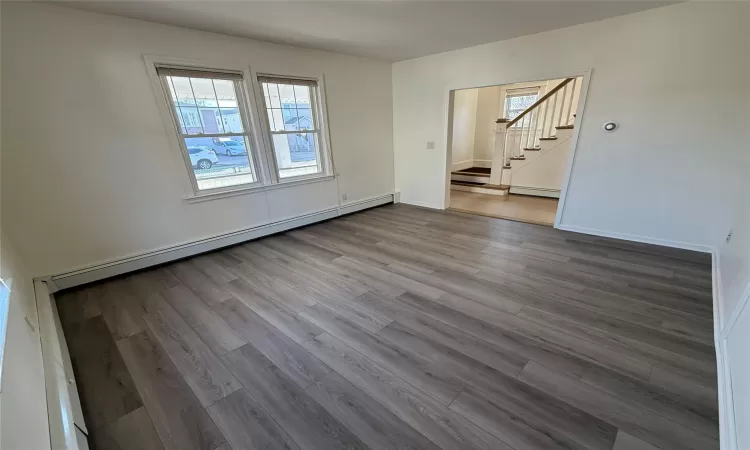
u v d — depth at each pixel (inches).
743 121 105.1
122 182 116.9
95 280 115.3
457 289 103.2
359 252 138.1
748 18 98.7
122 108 112.7
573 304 91.5
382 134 207.3
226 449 53.7
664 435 52.9
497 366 69.6
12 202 97.7
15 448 26.8
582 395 61.2
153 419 59.6
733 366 57.0
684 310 86.6
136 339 82.8
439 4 104.6
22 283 77.4
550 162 218.4
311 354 75.9
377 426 57.0
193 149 133.1
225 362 74.0
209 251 143.5
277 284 111.0
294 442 54.6
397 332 82.7
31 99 96.7
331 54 168.2
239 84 139.8
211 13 106.0
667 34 112.2
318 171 181.0
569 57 134.6
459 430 55.5
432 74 183.3
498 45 153.2
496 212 192.7
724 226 114.8
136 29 110.7
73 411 55.8
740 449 43.7
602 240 140.1
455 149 287.9
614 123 129.9
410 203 222.4
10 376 33.8
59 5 96.1
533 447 51.9
